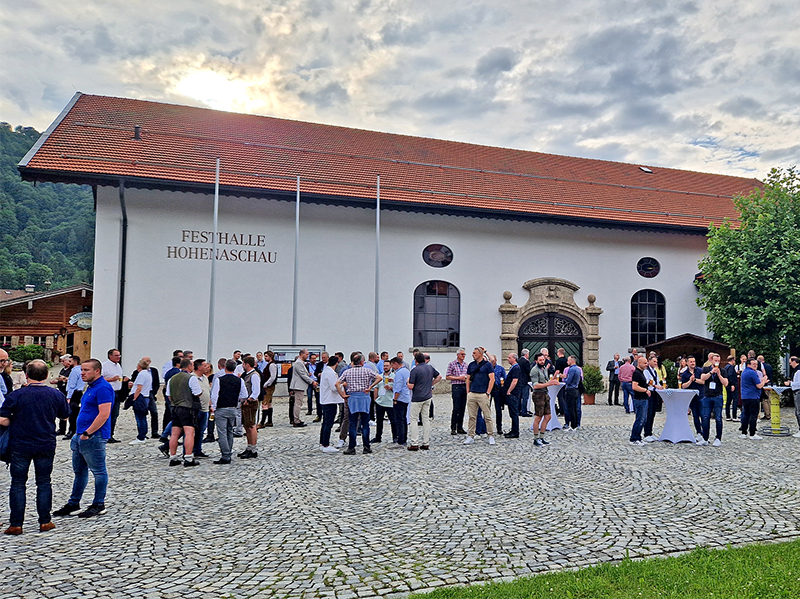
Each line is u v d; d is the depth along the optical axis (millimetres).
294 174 21578
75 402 12281
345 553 5637
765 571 5039
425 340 23000
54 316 35344
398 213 22766
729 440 12688
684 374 12711
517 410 12992
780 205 20203
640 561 5348
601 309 25078
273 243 21031
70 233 83938
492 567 5273
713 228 21734
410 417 11477
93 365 7086
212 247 19078
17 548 5840
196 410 10086
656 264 26312
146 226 19672
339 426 14594
